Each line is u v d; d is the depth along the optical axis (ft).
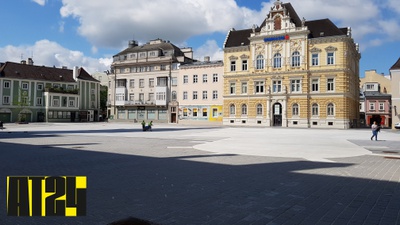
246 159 46.37
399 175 34.22
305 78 189.26
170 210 21.11
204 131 129.29
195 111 229.04
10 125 184.03
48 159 44.55
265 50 201.05
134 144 69.15
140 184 28.91
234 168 38.29
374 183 30.09
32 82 258.37
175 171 35.86
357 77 224.33
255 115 203.31
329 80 186.09
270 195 25.32
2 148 58.95
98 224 18.38
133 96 256.73
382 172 36.04
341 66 181.98
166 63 242.17
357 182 30.50
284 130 147.74
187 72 232.94
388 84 273.13
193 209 21.38
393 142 79.30
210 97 223.51
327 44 186.09
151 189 26.99
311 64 190.08
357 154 53.11
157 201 23.26
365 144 73.20
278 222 18.93
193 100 229.86
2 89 241.96
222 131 131.23
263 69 201.36
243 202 23.22
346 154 53.01
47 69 276.41
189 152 54.70
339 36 181.78
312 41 189.16
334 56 183.93
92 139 82.58
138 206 21.94
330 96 184.14
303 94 189.47
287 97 193.77
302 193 26.04
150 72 248.93
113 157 47.47
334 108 183.42
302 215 20.30
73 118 277.64
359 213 20.77
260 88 203.41
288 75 193.77
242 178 32.09
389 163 43.11
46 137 88.99
